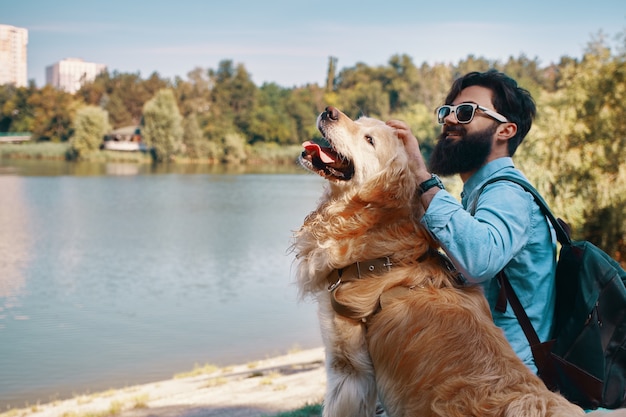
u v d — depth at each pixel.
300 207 57.00
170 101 119.56
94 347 16.98
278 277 27.53
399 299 3.05
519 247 3.11
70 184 73.88
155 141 119.12
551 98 23.36
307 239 3.54
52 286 24.83
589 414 2.47
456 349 2.77
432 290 3.08
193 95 132.88
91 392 13.39
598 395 3.02
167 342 17.52
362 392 3.23
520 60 118.94
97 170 98.00
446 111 3.58
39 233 39.62
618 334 3.06
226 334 18.47
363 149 3.41
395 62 136.00
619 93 21.17
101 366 15.35
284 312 21.31
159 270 28.70
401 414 2.90
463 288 3.18
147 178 86.19
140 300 22.83
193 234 40.50
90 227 42.81
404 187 3.32
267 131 127.38
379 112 116.38
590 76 21.83
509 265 3.26
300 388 11.14
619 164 20.47
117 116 132.12
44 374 14.66
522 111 3.52
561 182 20.91
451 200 3.05
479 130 3.48
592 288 3.08
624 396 3.05
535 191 3.27
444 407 2.64
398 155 3.35
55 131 129.25
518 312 3.24
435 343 2.81
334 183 3.53
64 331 18.55
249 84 132.00
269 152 125.50
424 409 2.76
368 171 3.38
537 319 3.23
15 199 58.34
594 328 3.05
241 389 11.73
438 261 3.29
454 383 2.67
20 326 19.05
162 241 37.47
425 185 3.25
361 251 3.26
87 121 118.62
